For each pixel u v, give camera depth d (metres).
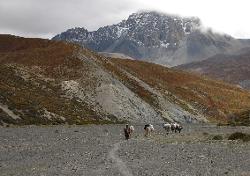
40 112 93.12
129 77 159.38
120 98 127.38
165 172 23.41
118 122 111.19
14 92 100.31
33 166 27.20
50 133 60.59
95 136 57.56
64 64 144.00
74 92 123.38
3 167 26.98
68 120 96.38
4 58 145.62
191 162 28.28
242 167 26.05
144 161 28.78
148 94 150.12
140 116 125.25
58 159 30.69
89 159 30.19
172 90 185.88
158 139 52.72
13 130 64.31
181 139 52.06
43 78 130.25
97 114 114.00
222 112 187.75
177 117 144.38
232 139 49.59
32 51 155.00
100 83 132.88
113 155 32.91
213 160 29.41
